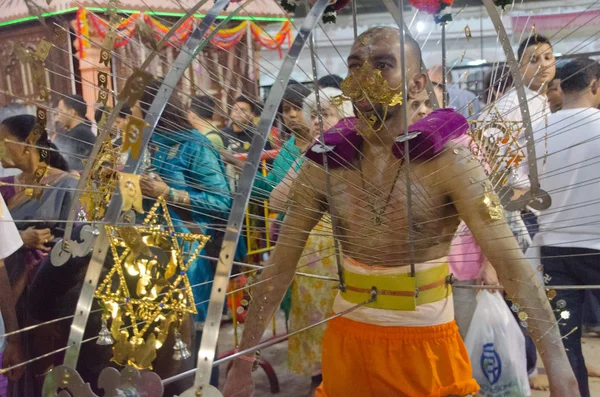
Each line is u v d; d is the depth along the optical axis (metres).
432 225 1.53
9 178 2.22
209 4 1.85
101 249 1.28
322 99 1.92
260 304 1.65
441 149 1.49
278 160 1.82
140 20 1.27
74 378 1.17
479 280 2.53
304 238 1.66
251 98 1.60
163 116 1.60
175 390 1.62
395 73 1.47
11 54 1.49
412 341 1.52
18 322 2.12
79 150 1.61
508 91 1.75
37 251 2.13
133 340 1.20
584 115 2.32
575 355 2.50
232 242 1.14
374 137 1.54
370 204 1.55
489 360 2.58
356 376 1.57
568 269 2.46
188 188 1.77
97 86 1.31
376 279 1.54
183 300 1.21
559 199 2.39
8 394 2.09
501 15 1.87
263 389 3.09
